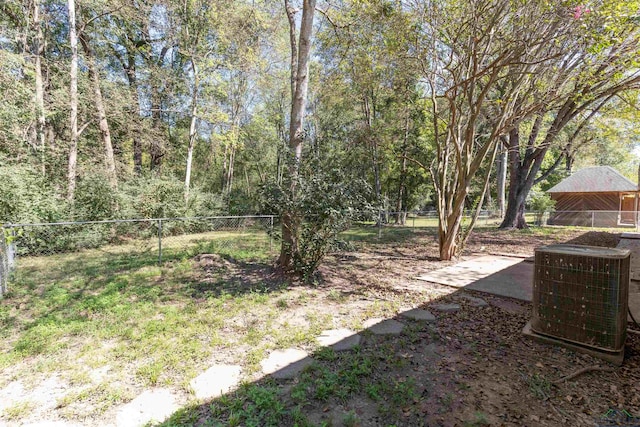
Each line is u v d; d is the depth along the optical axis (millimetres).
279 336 3289
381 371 2643
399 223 18891
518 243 10219
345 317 3838
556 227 16031
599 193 18234
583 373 2578
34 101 9195
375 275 5969
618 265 2703
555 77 6402
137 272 6008
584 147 15375
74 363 2771
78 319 3713
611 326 2736
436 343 3154
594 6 4559
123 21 13398
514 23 5402
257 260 7098
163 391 2385
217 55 14336
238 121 19250
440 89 8711
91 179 10109
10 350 3020
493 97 9609
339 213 4789
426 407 2186
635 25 4762
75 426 2021
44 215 8055
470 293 4816
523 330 3311
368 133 15844
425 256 8016
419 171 21844
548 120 12727
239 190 22359
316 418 2078
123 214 10219
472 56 5996
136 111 12820
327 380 2457
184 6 13047
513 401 2254
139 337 3246
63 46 11641
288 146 5789
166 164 17719
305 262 5430
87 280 5469
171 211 11852
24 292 4777
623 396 2293
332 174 5320
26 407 2193
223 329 3471
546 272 3115
